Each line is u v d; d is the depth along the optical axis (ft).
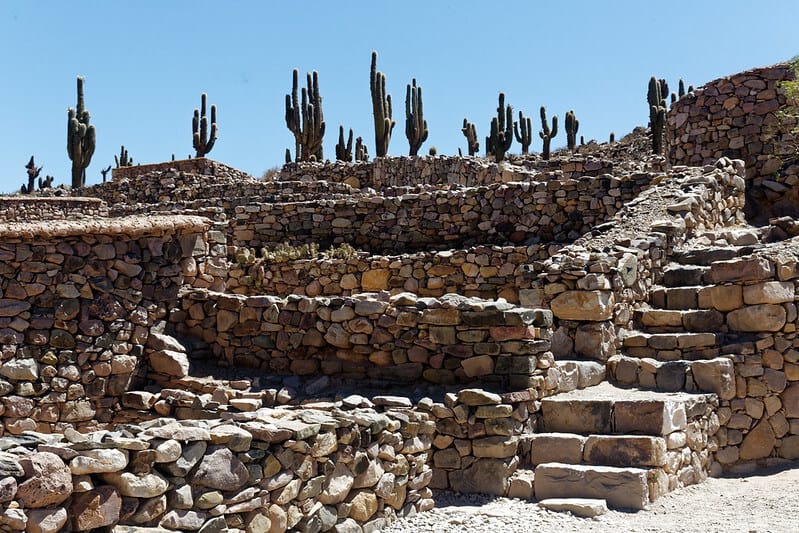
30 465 12.60
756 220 49.47
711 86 53.16
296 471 17.35
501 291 40.04
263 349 28.73
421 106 93.97
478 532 19.04
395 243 49.26
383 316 25.99
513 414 22.48
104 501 13.60
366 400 21.99
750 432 25.90
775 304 26.43
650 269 31.78
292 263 45.34
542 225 45.68
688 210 36.78
